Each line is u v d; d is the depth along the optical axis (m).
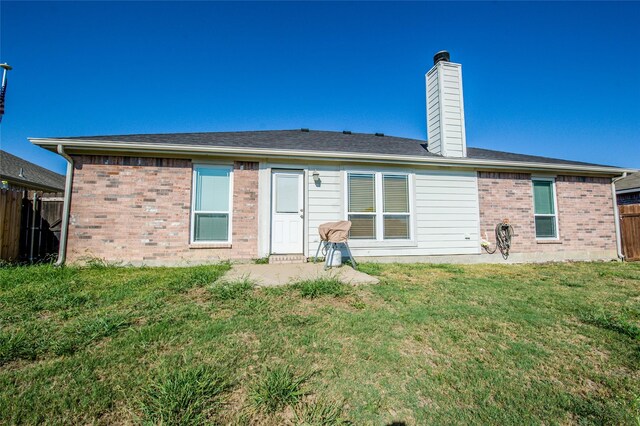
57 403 1.80
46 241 6.92
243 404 1.83
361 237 7.78
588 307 3.87
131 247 6.64
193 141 7.45
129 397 1.86
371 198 7.91
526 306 3.89
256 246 7.18
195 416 1.70
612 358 2.54
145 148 6.57
